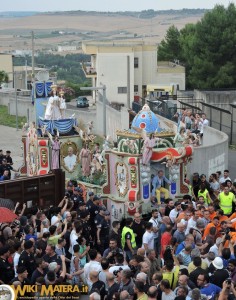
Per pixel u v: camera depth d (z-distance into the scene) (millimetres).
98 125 63438
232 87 88438
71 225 21734
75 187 29297
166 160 29500
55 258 18844
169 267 17469
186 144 30203
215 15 88938
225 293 16078
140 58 97875
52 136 34625
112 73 96312
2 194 27172
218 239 20828
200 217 22984
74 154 35312
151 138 29062
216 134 39500
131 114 51094
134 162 29078
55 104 35750
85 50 99062
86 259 20938
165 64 104500
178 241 21469
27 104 80688
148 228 22125
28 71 123312
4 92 96375
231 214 26922
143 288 15977
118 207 29656
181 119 43562
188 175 31781
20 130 71125
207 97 63500
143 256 18797
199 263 17922
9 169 36938
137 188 29328
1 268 18547
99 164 32344
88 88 49500
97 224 24125
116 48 95812
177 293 15922
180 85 98375
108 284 17438
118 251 20172
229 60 88875
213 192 29172
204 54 89125
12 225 21984
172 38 109000
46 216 23719
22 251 18984
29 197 27859
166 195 29797
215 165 34156
